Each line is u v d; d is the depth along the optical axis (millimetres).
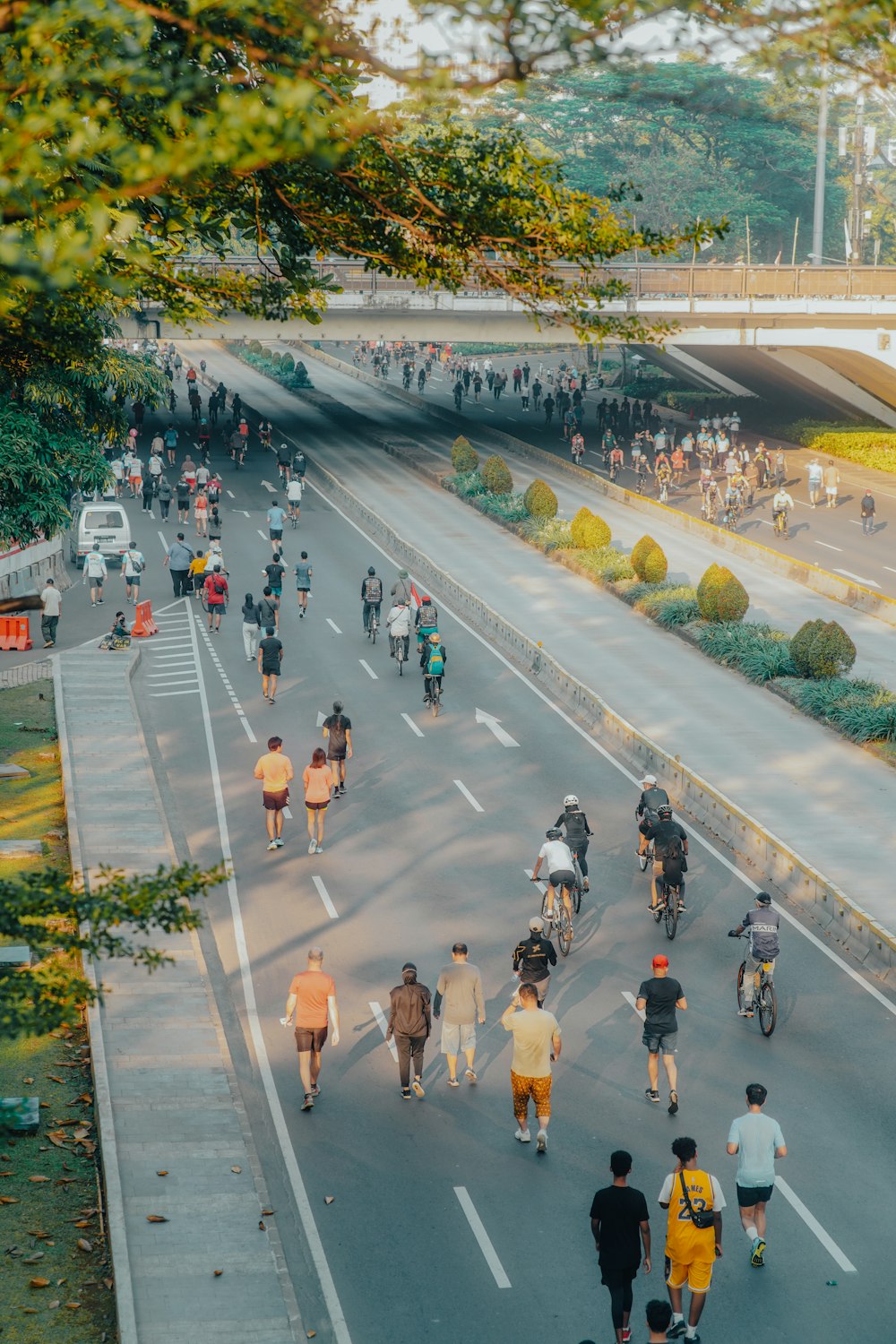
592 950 24500
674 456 72688
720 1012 22234
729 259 118750
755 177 120875
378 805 31188
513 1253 16125
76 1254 15508
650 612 47344
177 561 49656
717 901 26641
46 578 50188
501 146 11859
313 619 47281
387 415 95688
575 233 11930
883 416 82500
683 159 117250
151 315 60719
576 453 76000
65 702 37938
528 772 33375
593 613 48031
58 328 14750
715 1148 18406
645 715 37219
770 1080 20141
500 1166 17922
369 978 23219
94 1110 18688
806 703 37562
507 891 26781
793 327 74938
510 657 43562
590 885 27219
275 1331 14281
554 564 55156
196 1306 14625
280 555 53250
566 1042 21266
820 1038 21375
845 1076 20234
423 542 58375
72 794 30891
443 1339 14625
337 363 121812
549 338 76188
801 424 83938
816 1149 18328
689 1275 14297
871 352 74500
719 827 30078
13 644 43094
